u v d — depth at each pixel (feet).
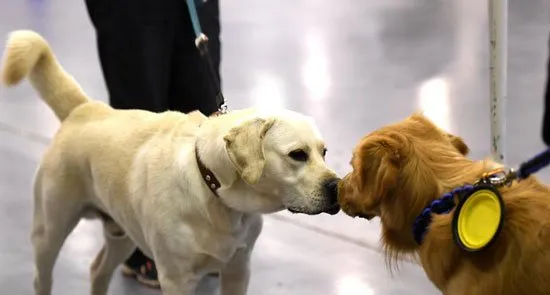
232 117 9.07
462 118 19.12
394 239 7.94
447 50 25.04
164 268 9.61
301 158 8.79
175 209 9.29
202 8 12.41
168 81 12.69
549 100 6.31
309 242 13.92
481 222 7.04
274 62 24.39
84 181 10.41
